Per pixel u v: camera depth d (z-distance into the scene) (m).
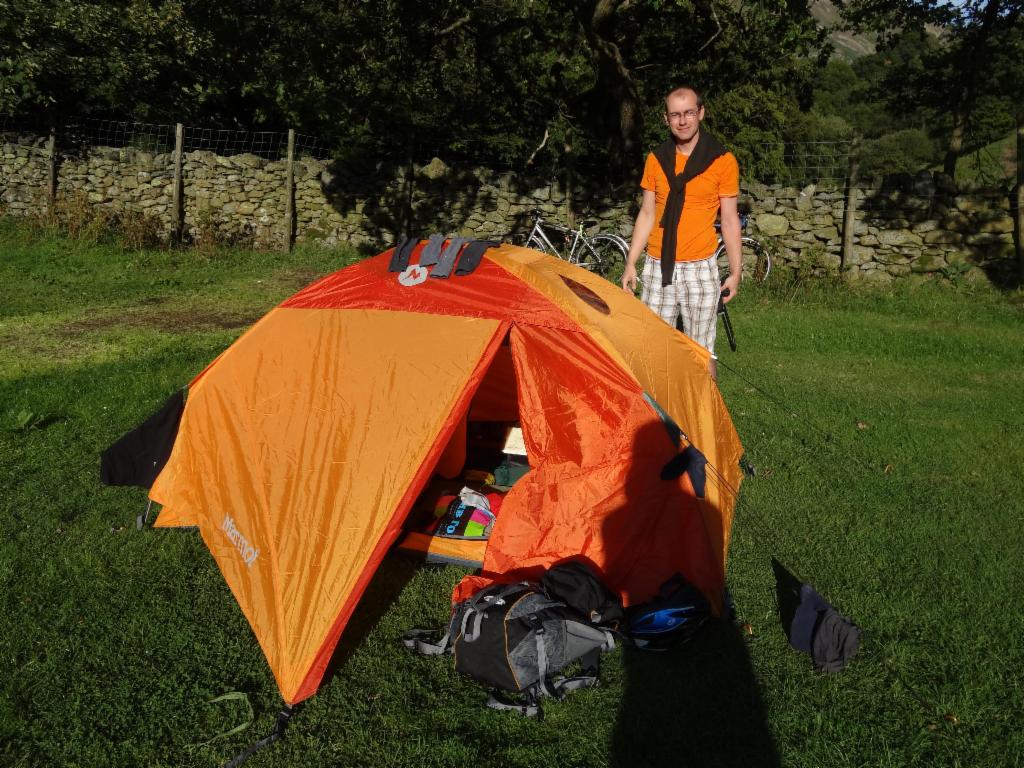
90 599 3.44
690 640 3.21
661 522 3.56
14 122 13.92
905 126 36.19
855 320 9.38
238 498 3.39
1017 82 18.81
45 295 9.37
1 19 12.86
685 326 4.80
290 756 2.64
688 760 2.65
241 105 16.47
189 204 13.14
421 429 3.13
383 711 2.85
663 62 14.30
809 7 10.79
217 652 3.15
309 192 13.30
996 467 4.98
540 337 3.56
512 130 17.72
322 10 12.31
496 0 13.59
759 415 5.96
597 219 12.98
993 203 10.79
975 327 9.06
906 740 2.73
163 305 9.27
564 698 2.93
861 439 5.48
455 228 13.31
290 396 3.47
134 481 4.12
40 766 2.57
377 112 14.61
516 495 3.74
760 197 11.84
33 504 4.23
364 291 3.76
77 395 5.91
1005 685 2.99
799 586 3.64
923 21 16.30
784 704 2.90
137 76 14.60
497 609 3.01
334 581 2.90
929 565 3.81
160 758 2.62
